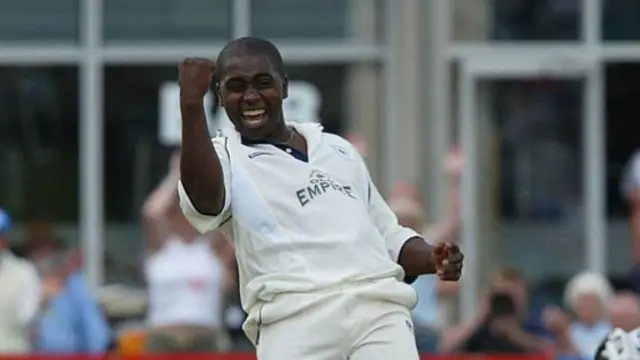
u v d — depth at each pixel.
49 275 44.88
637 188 52.62
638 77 54.12
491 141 53.91
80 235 53.03
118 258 52.84
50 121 53.47
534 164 53.84
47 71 53.62
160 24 53.91
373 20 54.16
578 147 53.94
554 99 54.09
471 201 53.31
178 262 42.88
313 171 20.50
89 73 53.56
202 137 19.44
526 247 53.44
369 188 21.22
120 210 53.19
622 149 53.94
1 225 43.00
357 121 53.97
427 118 53.91
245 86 20.31
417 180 53.72
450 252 20.16
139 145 53.44
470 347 41.31
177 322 42.62
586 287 42.19
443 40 54.06
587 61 53.97
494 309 41.44
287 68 54.06
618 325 41.81
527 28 54.22
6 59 53.53
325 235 20.11
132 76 53.72
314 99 54.03
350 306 19.86
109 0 53.78
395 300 20.14
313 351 19.81
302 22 54.09
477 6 54.12
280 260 20.06
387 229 21.19
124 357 38.34
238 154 20.41
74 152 53.44
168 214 43.50
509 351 41.19
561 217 53.72
